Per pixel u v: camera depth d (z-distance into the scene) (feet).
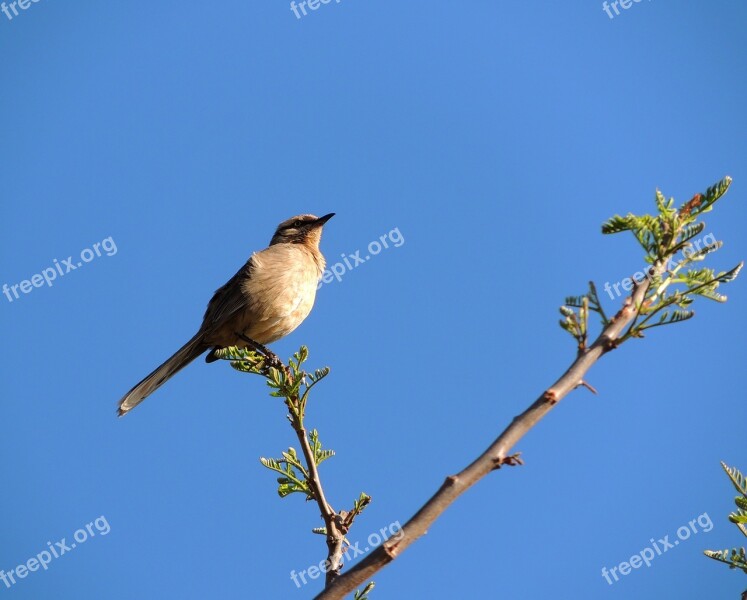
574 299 19.08
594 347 18.03
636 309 18.66
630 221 20.61
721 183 20.80
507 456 16.47
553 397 17.06
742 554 21.27
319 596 16.02
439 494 16.22
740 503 21.62
